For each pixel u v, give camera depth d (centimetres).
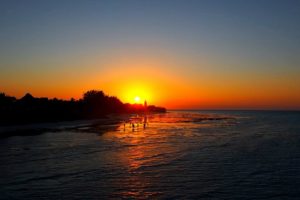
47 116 11438
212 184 2630
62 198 2270
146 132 7412
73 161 3556
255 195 2358
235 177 2864
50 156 3872
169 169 3172
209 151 4375
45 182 2662
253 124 11131
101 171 3062
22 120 9938
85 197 2294
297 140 5862
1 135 6375
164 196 2323
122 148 4606
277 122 12688
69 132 7125
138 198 2280
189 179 2783
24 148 4544
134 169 3156
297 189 2506
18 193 2372
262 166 3347
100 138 5950
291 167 3303
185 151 4356
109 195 2339
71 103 15338
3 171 3045
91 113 15325
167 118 16562
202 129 8538
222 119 15750
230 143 5328
